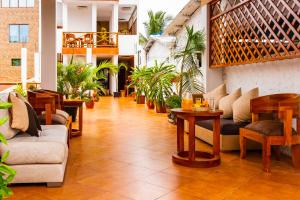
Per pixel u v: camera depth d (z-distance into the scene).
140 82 10.68
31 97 4.35
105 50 16.73
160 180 3.21
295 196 2.81
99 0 17.48
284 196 2.80
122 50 17.56
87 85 7.25
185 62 7.10
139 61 16.20
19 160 2.87
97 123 7.18
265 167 3.53
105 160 3.96
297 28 3.99
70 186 3.00
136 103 12.98
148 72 9.13
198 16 7.77
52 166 2.94
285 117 3.50
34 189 2.91
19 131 3.29
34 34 17.20
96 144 4.89
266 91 4.92
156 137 5.51
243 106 4.46
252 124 3.93
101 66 7.62
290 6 4.23
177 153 4.08
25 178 2.90
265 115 4.43
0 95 3.11
